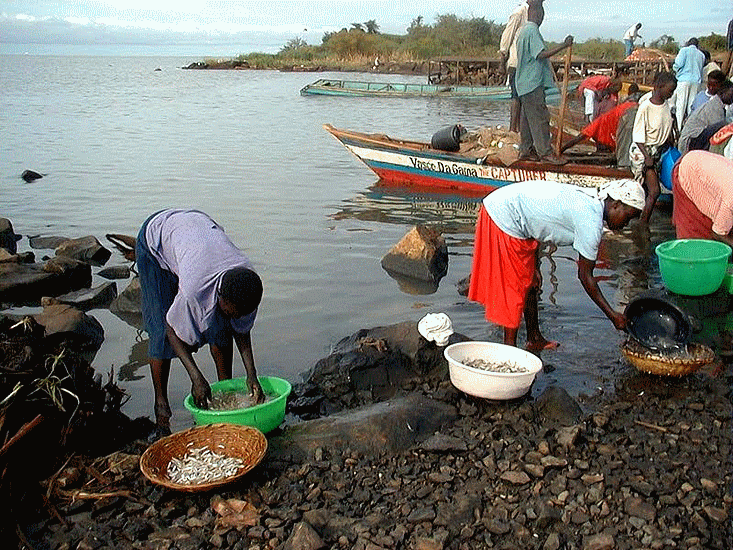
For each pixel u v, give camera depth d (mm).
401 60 65562
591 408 5453
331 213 11727
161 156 17359
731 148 8516
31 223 11242
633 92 14695
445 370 6160
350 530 4109
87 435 5055
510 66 13875
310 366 6352
